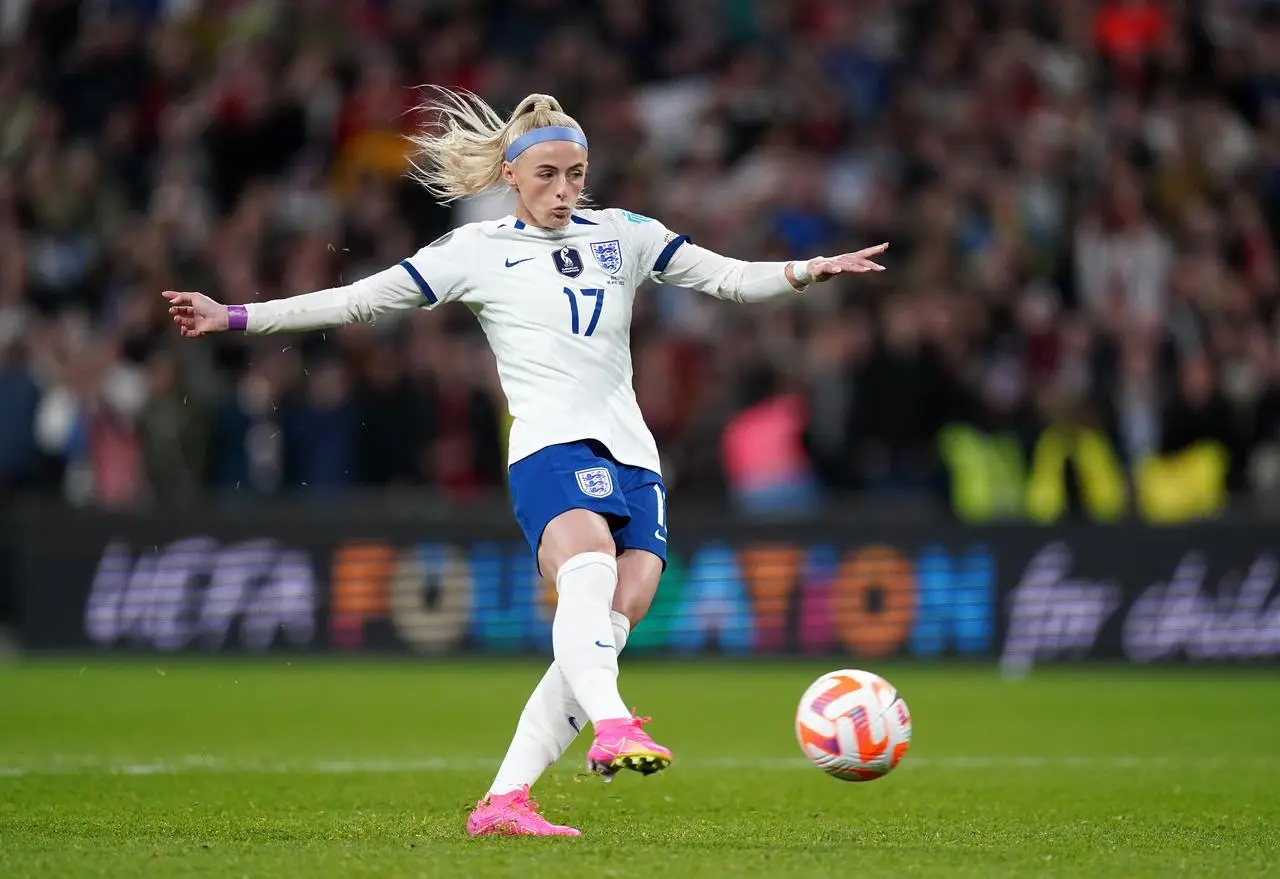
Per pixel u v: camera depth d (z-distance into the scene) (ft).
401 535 165.68
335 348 175.94
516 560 164.96
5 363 172.76
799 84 217.15
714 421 173.58
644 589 65.67
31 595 166.61
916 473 172.65
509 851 60.03
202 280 185.26
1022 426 173.47
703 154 209.77
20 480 171.94
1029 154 211.00
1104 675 158.20
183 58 220.64
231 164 209.26
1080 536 162.40
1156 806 78.43
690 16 234.38
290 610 165.48
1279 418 179.93
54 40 227.61
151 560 166.30
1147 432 183.11
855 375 173.68
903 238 196.75
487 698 135.54
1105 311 196.13
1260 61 237.45
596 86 212.02
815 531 164.25
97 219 204.95
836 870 56.24
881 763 65.46
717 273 68.69
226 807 76.13
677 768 94.63
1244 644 160.15
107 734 111.55
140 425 170.19
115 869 56.34
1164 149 220.23
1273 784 87.81
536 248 66.54
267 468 172.14
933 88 225.15
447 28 218.59
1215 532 160.97
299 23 219.20
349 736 111.04
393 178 204.44
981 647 162.40
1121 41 231.09
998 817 73.87
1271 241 218.18
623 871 55.16
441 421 173.37
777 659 163.63
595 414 65.62
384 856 58.65
